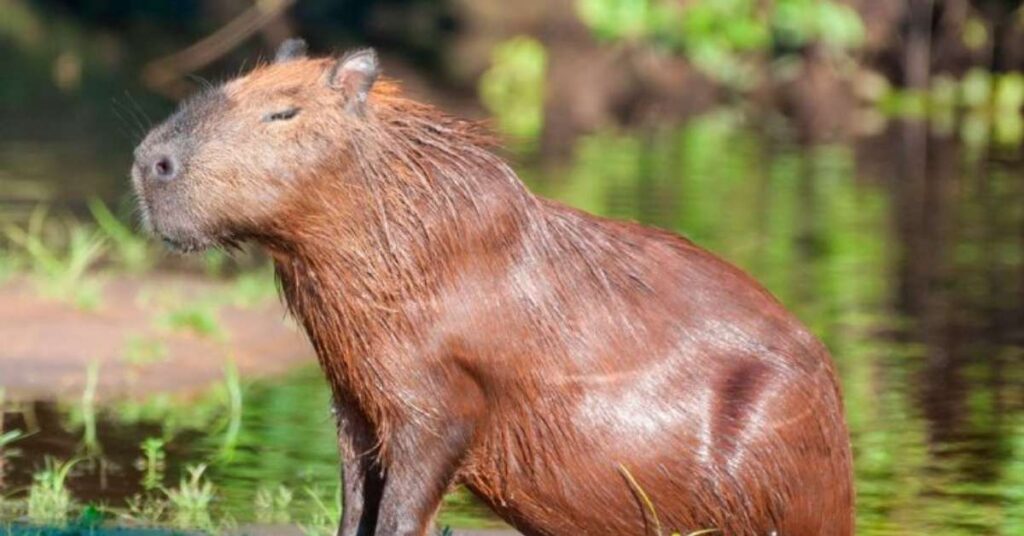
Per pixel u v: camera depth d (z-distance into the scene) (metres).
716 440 11.51
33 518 14.24
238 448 16.92
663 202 32.94
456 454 11.46
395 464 11.45
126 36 65.38
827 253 28.62
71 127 42.66
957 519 15.00
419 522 11.46
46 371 19.50
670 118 49.78
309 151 11.15
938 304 24.83
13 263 24.31
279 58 11.94
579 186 34.59
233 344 21.25
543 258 11.55
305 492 15.41
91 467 16.09
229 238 11.34
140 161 11.20
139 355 20.20
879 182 37.41
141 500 15.01
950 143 45.31
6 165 35.94
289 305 11.61
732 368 11.63
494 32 61.41
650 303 11.66
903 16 55.59
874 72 55.59
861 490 15.90
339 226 11.24
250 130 11.12
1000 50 56.03
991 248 29.53
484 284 11.38
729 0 53.91
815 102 53.66
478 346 11.37
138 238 26.94
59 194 31.97
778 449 11.54
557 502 11.66
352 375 11.45
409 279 11.27
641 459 11.52
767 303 11.95
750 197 34.41
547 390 11.48
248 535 13.76
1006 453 17.23
